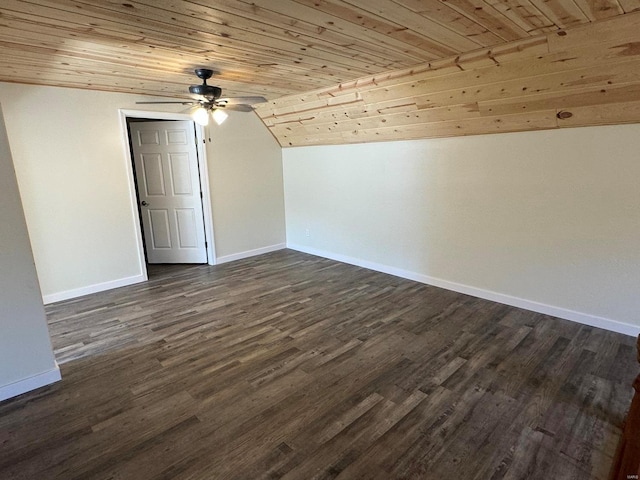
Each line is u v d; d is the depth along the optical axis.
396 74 3.18
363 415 2.10
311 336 3.05
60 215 3.85
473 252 3.79
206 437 1.95
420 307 3.60
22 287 2.31
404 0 1.80
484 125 3.33
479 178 3.60
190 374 2.54
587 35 2.15
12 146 3.50
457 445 1.87
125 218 4.30
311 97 4.13
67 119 3.77
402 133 4.02
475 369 2.53
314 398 2.26
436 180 3.95
